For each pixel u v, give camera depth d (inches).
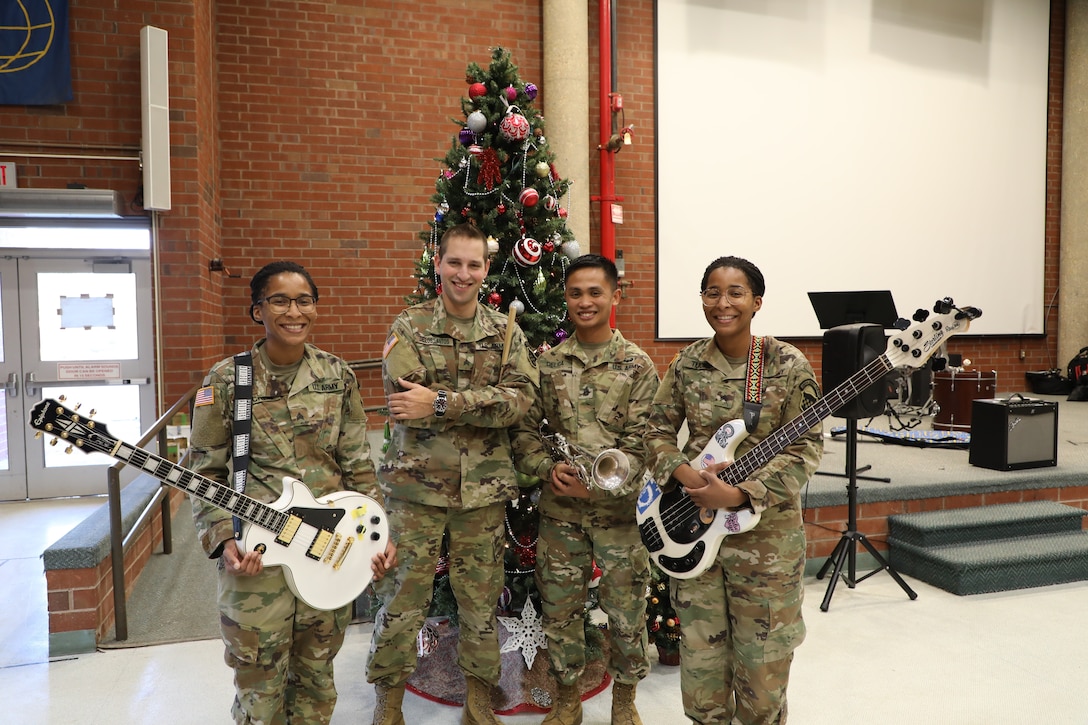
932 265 336.8
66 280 241.3
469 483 96.4
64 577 129.6
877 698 115.0
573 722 103.3
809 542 173.8
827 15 314.8
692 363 89.9
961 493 186.2
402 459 98.0
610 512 100.0
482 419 94.2
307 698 85.7
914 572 171.2
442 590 117.4
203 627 139.9
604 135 289.1
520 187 128.3
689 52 301.0
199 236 220.8
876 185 326.3
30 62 211.5
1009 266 350.9
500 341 100.3
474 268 95.5
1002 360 356.5
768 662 83.1
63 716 109.2
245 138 262.2
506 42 285.4
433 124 279.3
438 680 115.6
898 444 239.9
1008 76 343.9
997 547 170.4
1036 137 350.9
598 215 297.4
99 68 216.8
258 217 264.7
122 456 72.3
